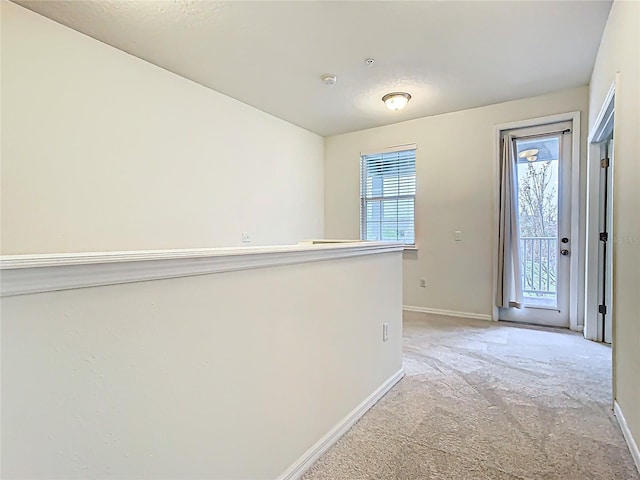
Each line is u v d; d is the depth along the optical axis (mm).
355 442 1761
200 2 2318
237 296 1234
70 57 2590
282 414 1450
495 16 2482
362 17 2498
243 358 1263
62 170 2545
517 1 2320
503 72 3346
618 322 1983
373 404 2143
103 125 2795
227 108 3912
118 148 2896
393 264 2471
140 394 933
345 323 1896
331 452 1682
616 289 2035
